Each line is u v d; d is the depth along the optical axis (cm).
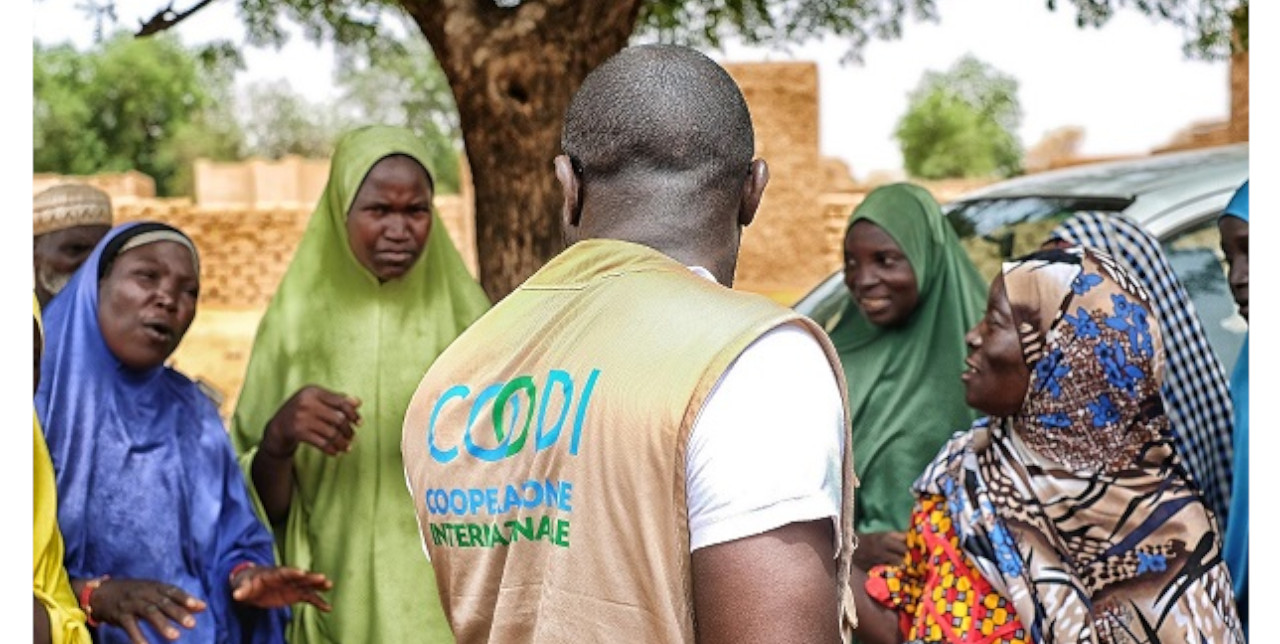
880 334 505
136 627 409
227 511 450
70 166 1431
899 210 500
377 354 475
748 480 163
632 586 169
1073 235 425
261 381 476
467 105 470
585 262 185
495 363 184
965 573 323
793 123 774
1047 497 319
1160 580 315
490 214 474
